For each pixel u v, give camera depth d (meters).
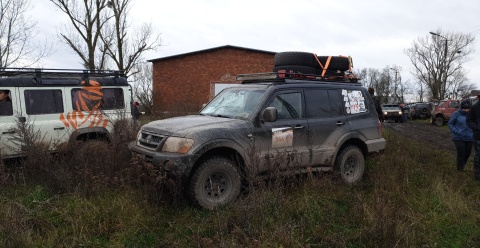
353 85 6.78
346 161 6.40
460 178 6.94
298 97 5.88
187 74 29.80
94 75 8.14
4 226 3.83
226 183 4.95
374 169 6.91
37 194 4.88
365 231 4.23
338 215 4.83
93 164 5.37
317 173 5.91
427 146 11.43
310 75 6.30
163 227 4.27
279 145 5.44
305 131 5.75
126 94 8.41
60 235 3.90
